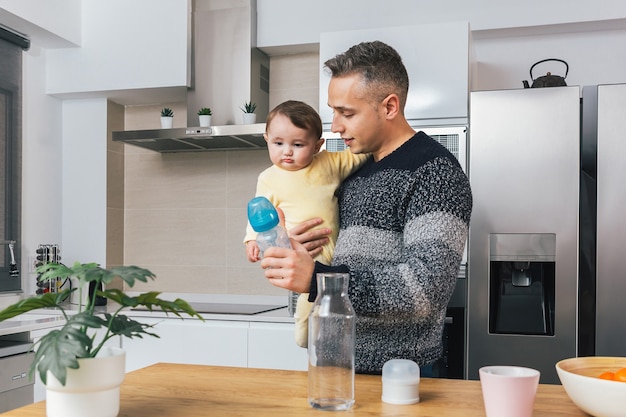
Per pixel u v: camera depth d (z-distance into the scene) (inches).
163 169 140.8
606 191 94.7
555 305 95.7
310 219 61.1
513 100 98.3
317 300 40.3
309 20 124.0
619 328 93.6
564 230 95.6
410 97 106.2
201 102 127.3
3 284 121.3
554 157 96.4
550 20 112.0
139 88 129.0
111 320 38.2
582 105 96.8
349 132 52.7
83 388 35.8
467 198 48.6
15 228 124.3
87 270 35.9
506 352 97.1
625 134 94.3
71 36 129.7
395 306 43.4
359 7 121.0
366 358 51.2
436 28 105.3
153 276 36.8
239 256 135.4
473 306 98.4
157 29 128.5
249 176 135.6
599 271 94.5
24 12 116.6
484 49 121.7
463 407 40.7
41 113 132.9
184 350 111.5
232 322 110.6
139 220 141.8
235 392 44.7
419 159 50.4
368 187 53.2
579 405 38.1
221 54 126.7
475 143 99.6
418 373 42.1
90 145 137.5
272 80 134.2
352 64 51.4
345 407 39.9
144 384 47.3
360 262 51.6
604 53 116.3
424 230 46.9
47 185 134.3
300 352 106.2
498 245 97.8
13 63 124.3
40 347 35.1
